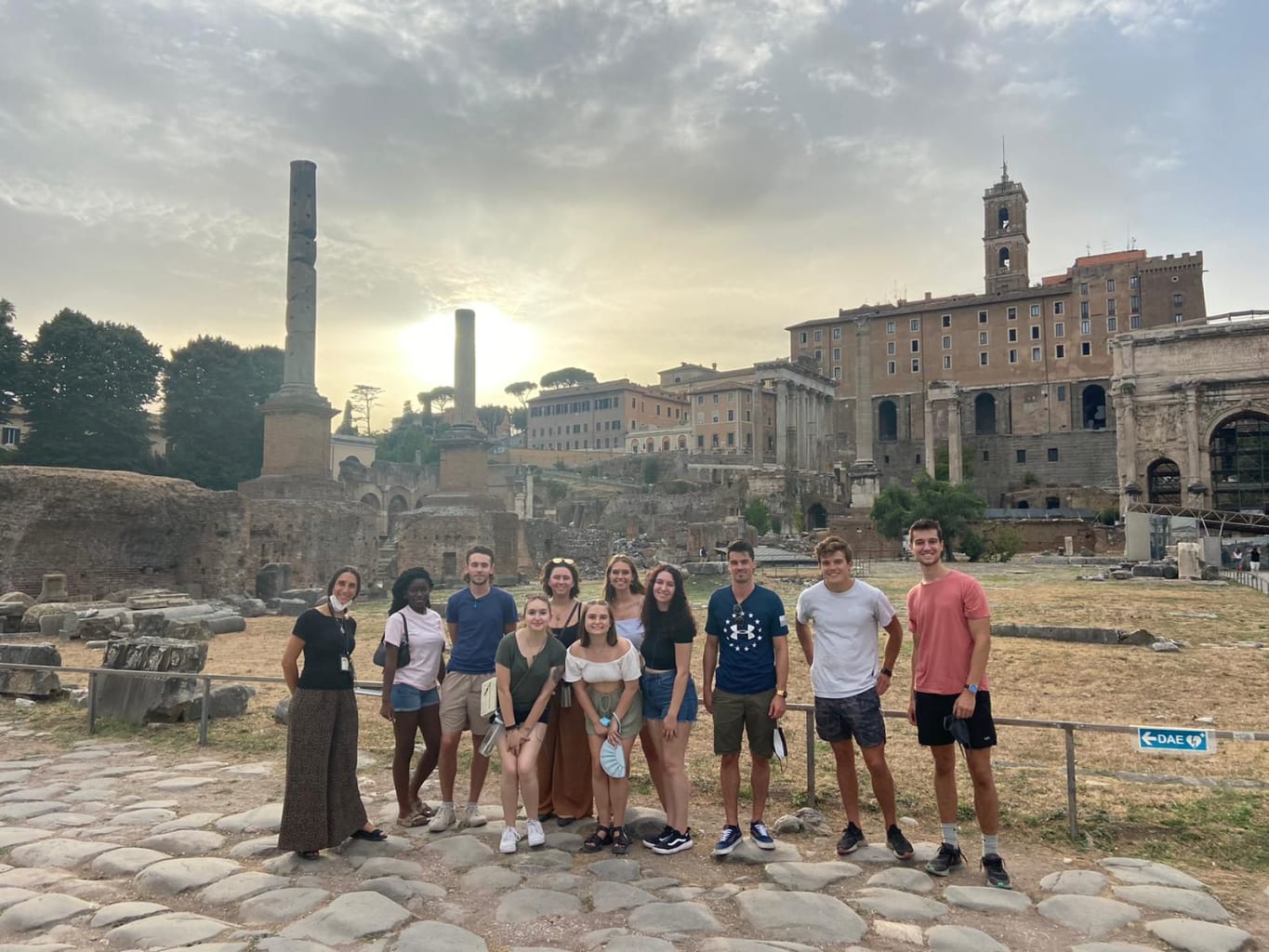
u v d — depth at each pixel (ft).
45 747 33.42
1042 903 17.56
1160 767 27.68
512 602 24.64
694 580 134.00
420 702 23.89
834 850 21.24
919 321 386.73
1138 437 237.45
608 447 450.30
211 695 37.70
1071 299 355.15
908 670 45.98
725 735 21.17
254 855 20.84
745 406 399.65
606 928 16.48
